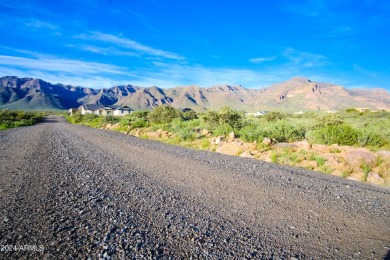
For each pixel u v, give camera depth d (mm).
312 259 2836
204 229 3459
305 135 13672
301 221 3838
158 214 3904
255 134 12984
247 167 7660
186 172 6781
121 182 5605
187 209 4148
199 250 2928
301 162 8695
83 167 7062
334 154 9234
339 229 3615
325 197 4996
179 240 3139
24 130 23141
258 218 3896
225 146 12031
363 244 3209
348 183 6281
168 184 5562
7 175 6027
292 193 5176
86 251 2809
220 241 3158
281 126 14539
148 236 3203
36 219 3582
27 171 6457
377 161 8070
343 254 2961
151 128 21844
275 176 6590
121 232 3275
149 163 7949
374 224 3822
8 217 3621
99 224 3484
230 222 3719
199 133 16703
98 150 10516
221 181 5926
